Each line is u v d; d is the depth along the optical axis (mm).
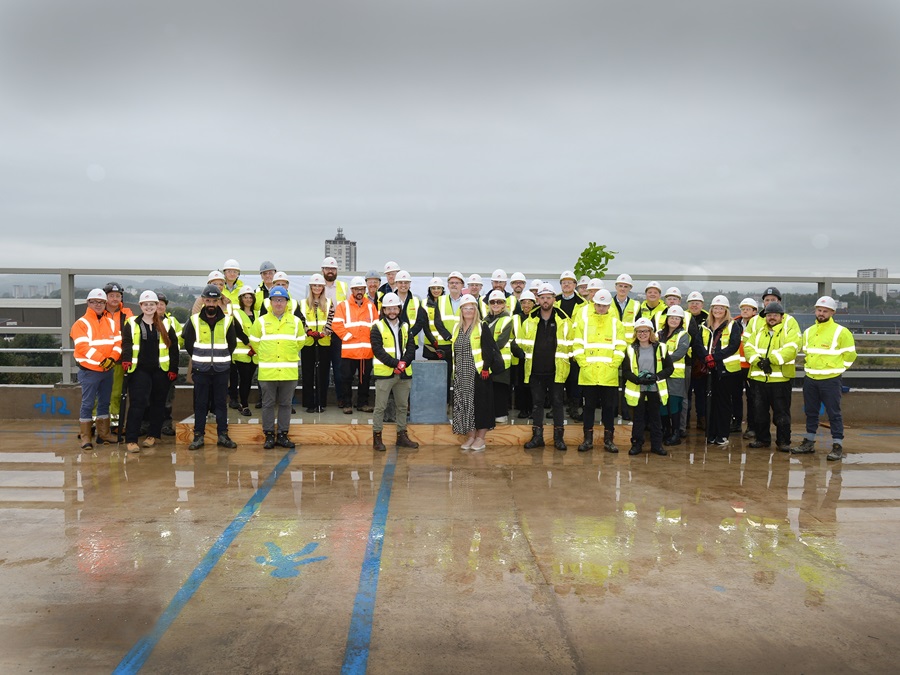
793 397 12883
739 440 11078
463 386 9773
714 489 8016
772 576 5453
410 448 10094
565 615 4734
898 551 6051
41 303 13078
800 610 4855
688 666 4094
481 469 8844
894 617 4770
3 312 13102
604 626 4582
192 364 9789
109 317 10031
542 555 5832
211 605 4844
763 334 10242
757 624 4637
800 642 4398
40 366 12961
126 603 4871
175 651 4215
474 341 9688
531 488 7945
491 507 7184
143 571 5430
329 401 12383
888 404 12938
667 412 10406
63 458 9320
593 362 9852
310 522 6637
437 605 4863
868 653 4270
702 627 4582
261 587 5145
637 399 9742
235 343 10078
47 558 5699
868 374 13469
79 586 5148
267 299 10289
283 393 9930
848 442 11039
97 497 7457
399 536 6262
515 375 11422
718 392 10531
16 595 4992
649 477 8539
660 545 6109
